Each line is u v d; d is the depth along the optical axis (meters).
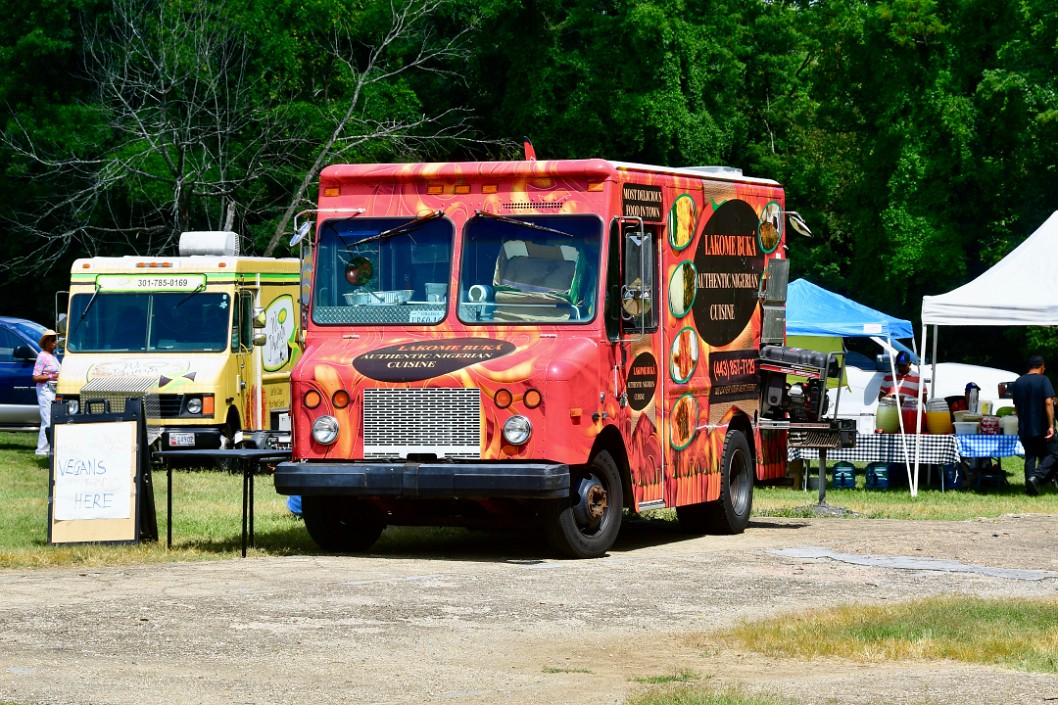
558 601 12.36
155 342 26.41
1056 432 24.42
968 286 24.75
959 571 14.39
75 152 39.34
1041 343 39.16
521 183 15.41
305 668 9.67
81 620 11.14
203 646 10.29
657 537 17.66
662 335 16.36
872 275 41.72
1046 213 39.69
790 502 22.25
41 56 40.00
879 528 18.39
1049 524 18.86
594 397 14.95
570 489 15.02
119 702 8.63
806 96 48.62
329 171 15.90
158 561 14.74
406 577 13.45
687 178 16.89
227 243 27.66
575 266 15.17
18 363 31.58
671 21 41.16
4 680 9.15
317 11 40.38
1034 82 38.16
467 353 14.97
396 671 9.62
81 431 15.62
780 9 48.62
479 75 42.81
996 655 10.09
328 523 15.82
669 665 9.95
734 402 18.00
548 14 41.91
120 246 41.69
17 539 16.59
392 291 15.62
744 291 18.22
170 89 37.84
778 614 11.93
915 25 39.31
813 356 18.69
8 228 41.25
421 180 15.66
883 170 40.72
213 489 23.39
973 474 25.36
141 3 39.28
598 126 40.94
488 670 9.71
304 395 15.19
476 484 14.41
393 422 14.92
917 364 33.66
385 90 40.56
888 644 10.51
